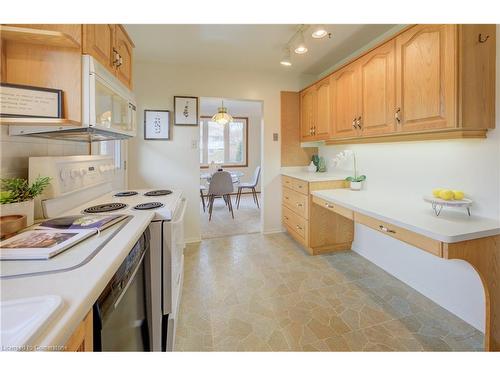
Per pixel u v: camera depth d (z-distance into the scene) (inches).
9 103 39.4
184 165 124.3
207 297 78.7
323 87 111.7
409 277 85.0
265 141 136.4
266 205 139.9
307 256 109.9
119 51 64.2
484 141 59.9
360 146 106.0
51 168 48.3
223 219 172.9
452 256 49.3
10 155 44.8
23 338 16.8
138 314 42.7
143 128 119.0
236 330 64.0
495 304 52.9
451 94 55.2
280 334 62.5
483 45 55.6
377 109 78.0
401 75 68.5
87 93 45.5
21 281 23.9
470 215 61.9
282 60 110.1
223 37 93.0
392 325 65.6
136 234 38.5
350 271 96.0
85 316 22.9
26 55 43.2
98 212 51.7
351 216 77.1
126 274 33.4
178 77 121.0
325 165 136.5
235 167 275.1
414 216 61.6
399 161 85.6
